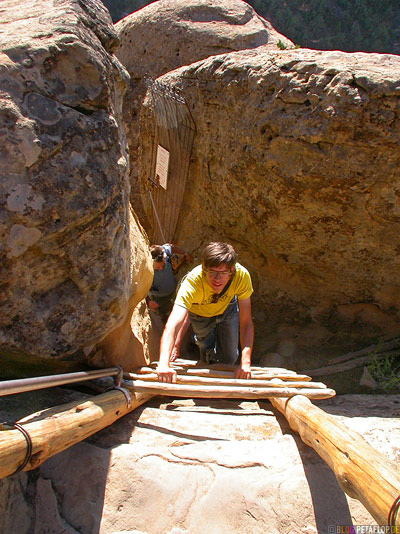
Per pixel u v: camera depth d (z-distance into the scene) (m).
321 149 3.97
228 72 4.57
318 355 4.81
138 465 2.73
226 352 4.10
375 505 1.92
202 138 5.14
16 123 2.43
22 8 2.93
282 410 3.20
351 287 4.73
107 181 2.70
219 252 3.08
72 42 2.60
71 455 2.82
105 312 2.83
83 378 2.74
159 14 8.02
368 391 4.36
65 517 2.63
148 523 2.56
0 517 2.50
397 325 4.76
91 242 2.71
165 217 6.23
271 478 2.68
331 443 2.40
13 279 2.55
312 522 2.54
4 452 1.97
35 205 2.48
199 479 2.68
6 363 3.09
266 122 4.17
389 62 3.92
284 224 4.50
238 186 4.74
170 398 3.68
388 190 3.96
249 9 7.91
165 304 5.34
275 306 5.17
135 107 8.20
